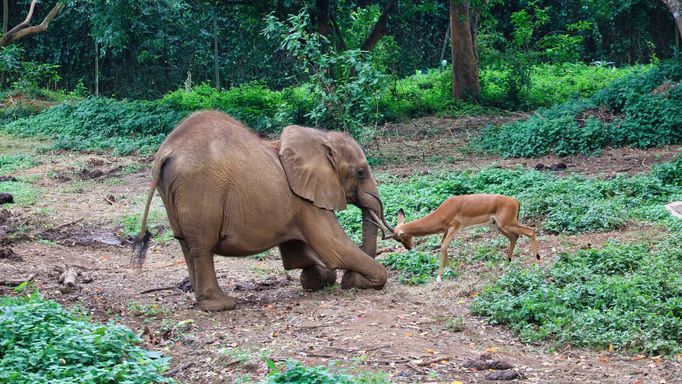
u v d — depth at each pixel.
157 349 8.84
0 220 16.28
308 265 11.19
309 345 8.75
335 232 10.78
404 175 20.47
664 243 12.58
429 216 11.63
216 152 10.09
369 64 21.70
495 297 10.16
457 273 11.80
